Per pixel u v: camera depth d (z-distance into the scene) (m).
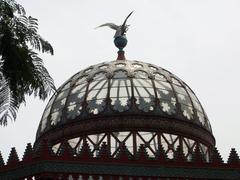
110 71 39.44
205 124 39.72
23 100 14.79
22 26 14.52
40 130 39.38
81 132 36.47
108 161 30.42
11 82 14.11
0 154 31.64
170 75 41.06
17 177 30.45
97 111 36.78
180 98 39.00
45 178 29.31
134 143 35.66
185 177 30.98
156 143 36.03
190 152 37.16
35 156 30.17
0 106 14.54
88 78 39.47
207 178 31.20
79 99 38.00
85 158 30.20
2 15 14.12
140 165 30.69
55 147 37.16
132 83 38.22
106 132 36.03
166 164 31.02
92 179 29.94
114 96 37.31
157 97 37.78
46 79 15.34
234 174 31.55
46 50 15.15
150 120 36.59
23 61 14.08
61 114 37.97
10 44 13.91
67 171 29.72
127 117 36.38
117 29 44.97
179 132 37.28
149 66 41.03
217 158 31.80
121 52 44.09
